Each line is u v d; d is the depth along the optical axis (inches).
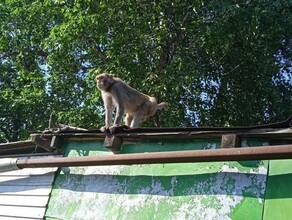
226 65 525.0
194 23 483.2
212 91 533.0
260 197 168.6
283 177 165.8
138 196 203.0
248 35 474.9
